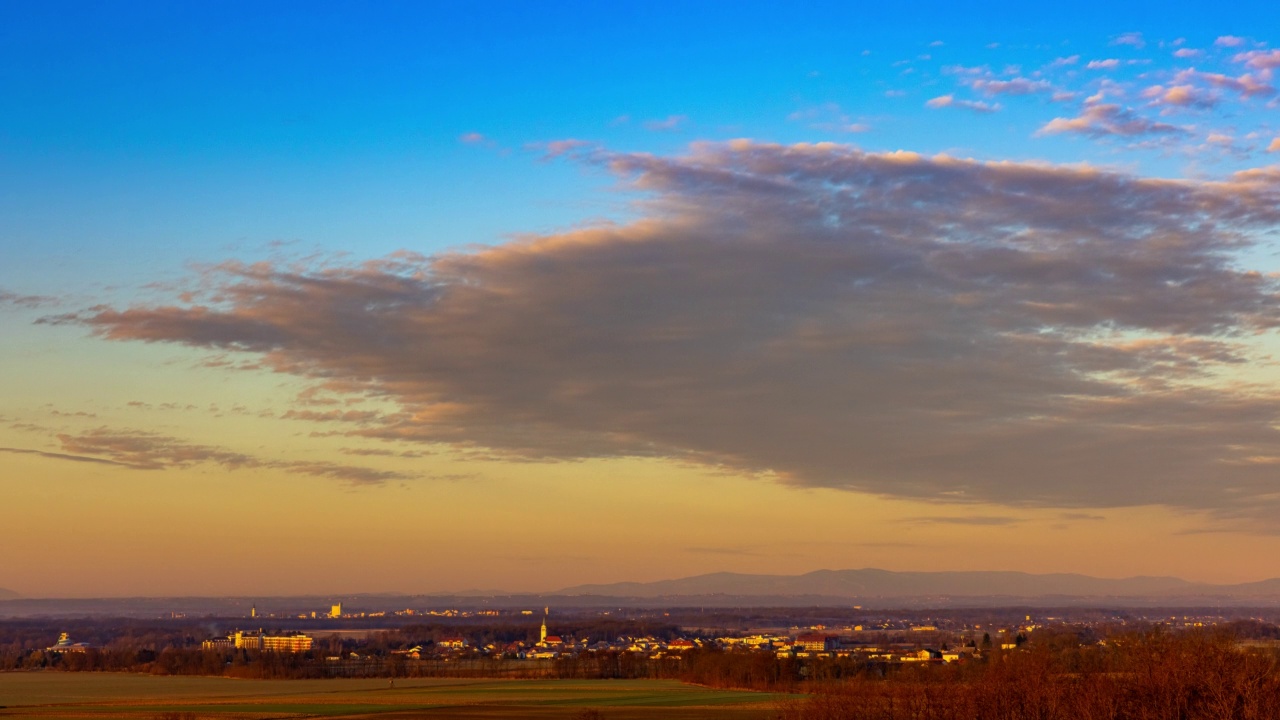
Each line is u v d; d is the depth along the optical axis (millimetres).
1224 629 104500
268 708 176750
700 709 161875
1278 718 80500
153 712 169750
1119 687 89688
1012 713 94375
